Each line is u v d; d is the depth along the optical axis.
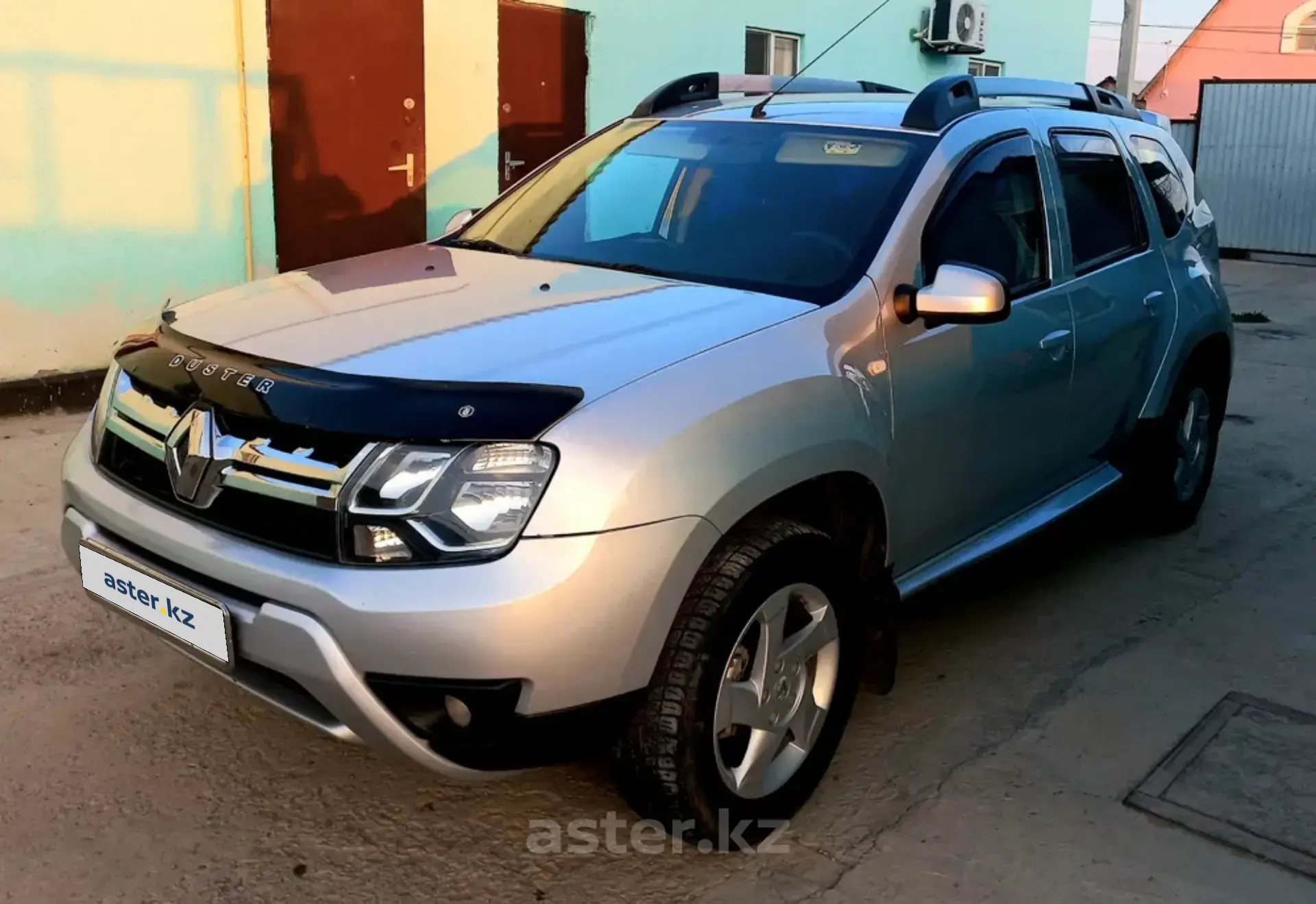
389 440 2.24
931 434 3.15
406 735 2.26
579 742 2.35
